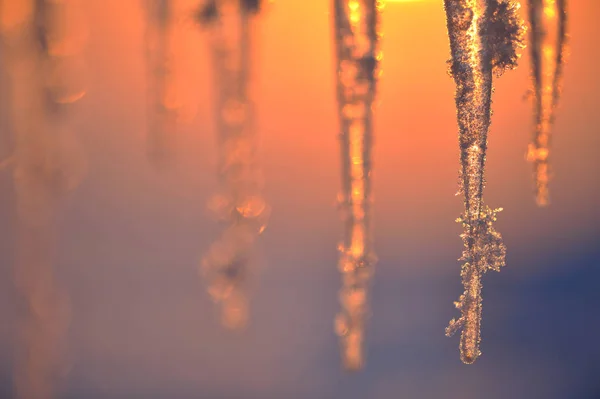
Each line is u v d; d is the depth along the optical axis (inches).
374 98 31.4
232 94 30.1
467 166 32.4
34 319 29.0
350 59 31.2
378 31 31.3
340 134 31.4
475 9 32.0
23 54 29.0
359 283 31.7
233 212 30.1
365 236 31.7
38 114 29.0
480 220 32.5
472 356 32.6
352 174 31.5
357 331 31.7
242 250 30.1
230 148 30.2
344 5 31.2
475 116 32.2
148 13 30.5
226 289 30.0
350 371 31.7
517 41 32.1
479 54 32.1
